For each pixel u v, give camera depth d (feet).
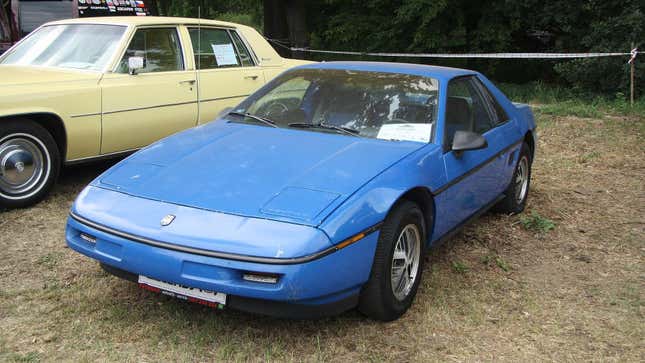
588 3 44.75
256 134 13.69
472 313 12.35
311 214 10.35
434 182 12.68
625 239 17.08
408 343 11.18
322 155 12.33
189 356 10.50
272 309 10.17
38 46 21.15
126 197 11.41
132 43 20.45
